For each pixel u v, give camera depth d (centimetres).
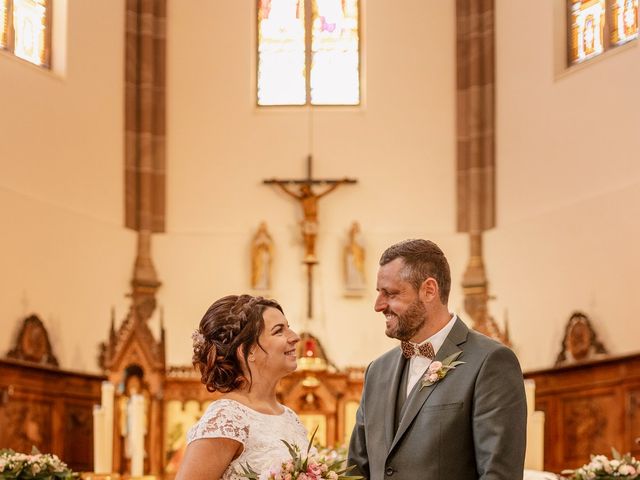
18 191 1362
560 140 1445
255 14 1686
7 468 757
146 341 1435
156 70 1642
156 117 1633
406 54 1659
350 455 462
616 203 1325
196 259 1602
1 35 1396
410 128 1642
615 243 1318
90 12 1539
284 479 385
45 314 1380
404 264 438
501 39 1587
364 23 1675
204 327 423
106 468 1014
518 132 1532
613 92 1357
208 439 392
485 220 1578
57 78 1460
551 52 1478
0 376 1270
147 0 1634
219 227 1620
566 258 1405
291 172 1638
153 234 1600
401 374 448
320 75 1678
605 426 1292
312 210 1600
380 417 442
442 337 439
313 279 1606
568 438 1355
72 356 1419
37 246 1381
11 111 1369
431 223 1614
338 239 1617
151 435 1420
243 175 1638
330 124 1653
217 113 1652
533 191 1491
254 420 404
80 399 1427
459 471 418
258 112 1655
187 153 1638
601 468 735
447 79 1647
